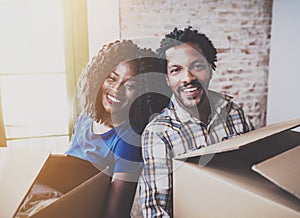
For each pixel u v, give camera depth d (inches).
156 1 64.4
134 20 64.5
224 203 28.4
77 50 63.6
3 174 31.0
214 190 29.3
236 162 33.4
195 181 31.1
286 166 25.5
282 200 24.6
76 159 38.3
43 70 65.5
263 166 25.1
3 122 64.8
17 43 63.9
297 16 64.8
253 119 74.5
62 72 65.8
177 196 33.8
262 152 36.6
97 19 63.1
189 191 32.1
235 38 70.0
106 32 63.9
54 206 25.6
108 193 37.0
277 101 72.2
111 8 63.2
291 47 67.1
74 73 64.3
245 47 71.0
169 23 65.9
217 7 67.5
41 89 66.2
